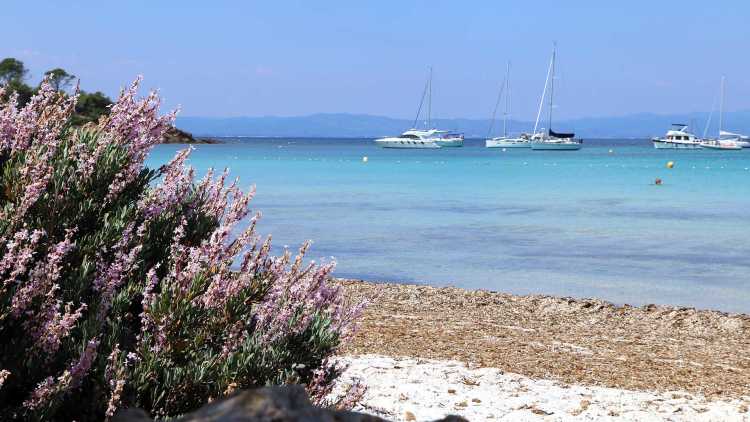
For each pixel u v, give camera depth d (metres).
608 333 14.14
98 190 4.73
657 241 27.41
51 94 4.89
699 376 10.84
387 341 12.20
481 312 15.55
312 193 48.97
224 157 122.38
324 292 5.24
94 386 4.14
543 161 117.25
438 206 40.38
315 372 5.01
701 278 20.45
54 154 4.71
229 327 4.52
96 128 4.97
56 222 4.47
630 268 21.91
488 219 34.16
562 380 10.27
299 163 99.25
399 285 17.91
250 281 4.63
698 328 14.78
